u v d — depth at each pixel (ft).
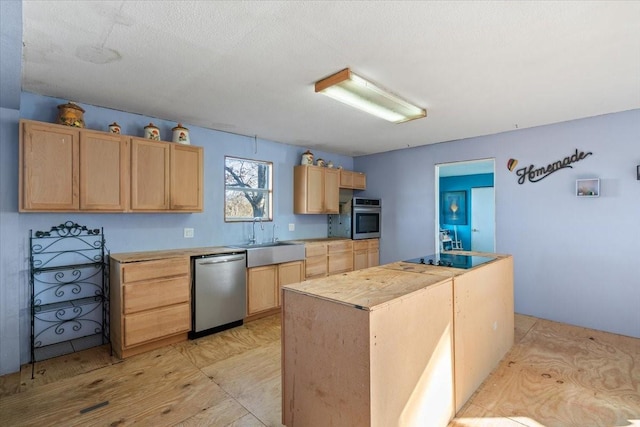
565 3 5.12
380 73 7.74
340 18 5.55
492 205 23.77
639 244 10.37
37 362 8.82
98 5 5.15
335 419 5.08
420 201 16.03
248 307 12.03
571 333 10.84
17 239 8.50
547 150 12.14
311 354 5.44
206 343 10.18
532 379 7.89
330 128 12.66
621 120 10.64
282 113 10.75
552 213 12.05
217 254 10.96
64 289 9.43
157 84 8.36
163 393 7.35
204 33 6.01
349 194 18.34
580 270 11.47
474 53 6.76
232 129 12.80
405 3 5.14
